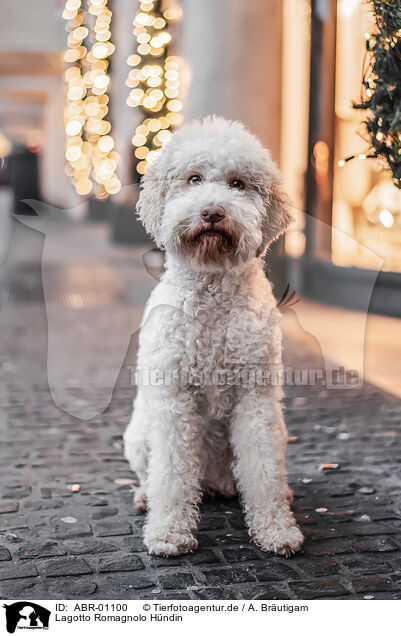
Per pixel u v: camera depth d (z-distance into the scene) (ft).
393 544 9.20
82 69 49.26
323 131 26.53
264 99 24.45
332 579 8.29
